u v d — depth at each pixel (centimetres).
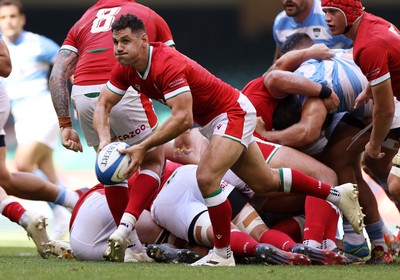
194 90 1717
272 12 7562
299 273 1602
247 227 1930
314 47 2197
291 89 2084
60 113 2088
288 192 1859
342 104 2150
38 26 7531
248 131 1753
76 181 5238
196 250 1952
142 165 1952
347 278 1541
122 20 1692
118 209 1925
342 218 2148
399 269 1798
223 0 7531
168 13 7575
